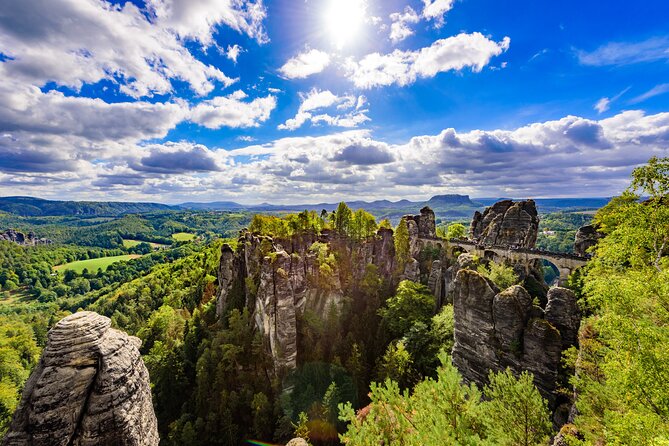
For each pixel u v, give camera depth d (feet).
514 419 71.92
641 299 72.90
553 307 120.06
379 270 311.88
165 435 201.16
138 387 58.34
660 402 55.47
